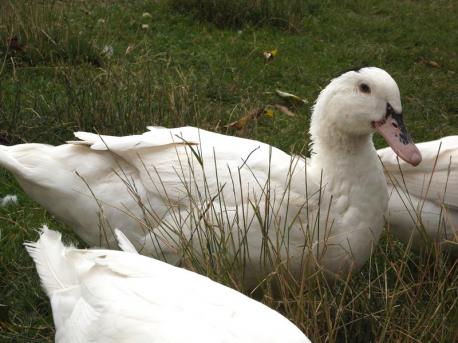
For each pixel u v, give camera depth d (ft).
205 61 24.35
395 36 29.68
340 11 31.48
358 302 12.64
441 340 11.54
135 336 8.59
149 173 13.06
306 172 12.67
